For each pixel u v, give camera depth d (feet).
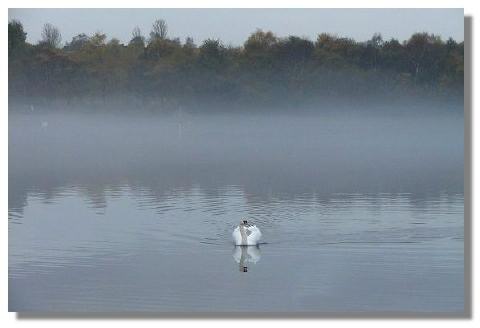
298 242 101.76
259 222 114.52
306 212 122.93
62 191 150.92
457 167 192.03
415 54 364.17
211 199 138.10
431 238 102.12
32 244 102.47
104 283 84.64
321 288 81.76
